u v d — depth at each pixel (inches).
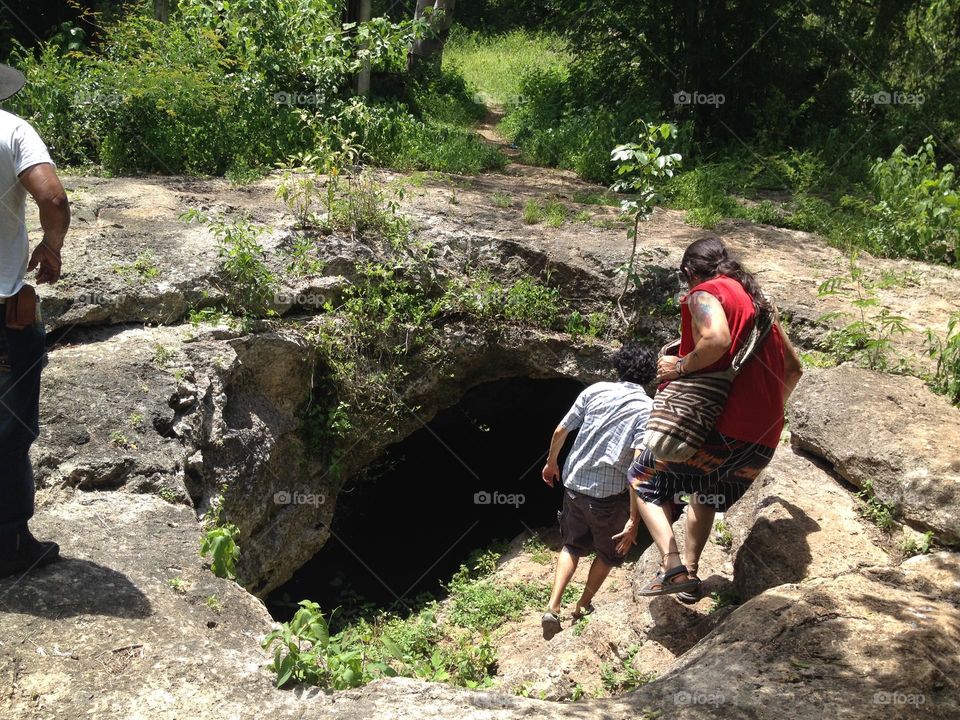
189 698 134.2
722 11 541.6
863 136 525.7
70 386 209.2
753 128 541.0
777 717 129.0
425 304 310.3
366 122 425.7
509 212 366.9
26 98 383.2
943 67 581.3
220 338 252.2
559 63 831.1
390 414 302.0
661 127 315.9
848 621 150.9
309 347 276.7
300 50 440.5
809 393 221.0
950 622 151.6
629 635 205.2
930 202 362.6
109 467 191.0
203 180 368.2
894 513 191.9
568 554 218.5
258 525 253.9
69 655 138.0
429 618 274.2
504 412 432.5
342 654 143.3
